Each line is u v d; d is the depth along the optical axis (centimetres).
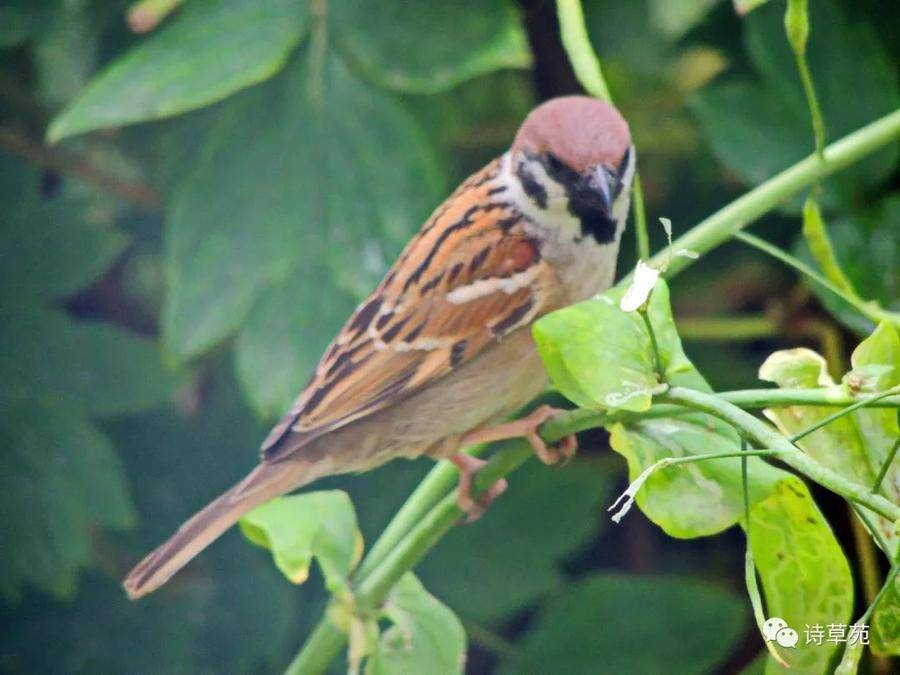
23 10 331
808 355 318
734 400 317
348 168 328
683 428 318
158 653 331
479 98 335
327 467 327
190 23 327
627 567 334
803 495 317
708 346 333
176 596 332
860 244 328
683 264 322
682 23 333
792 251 329
